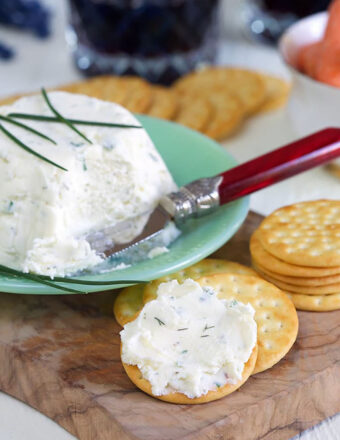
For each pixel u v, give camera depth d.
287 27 0.72
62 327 0.45
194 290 0.43
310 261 0.45
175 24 0.65
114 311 0.45
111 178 0.47
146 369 0.41
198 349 0.41
